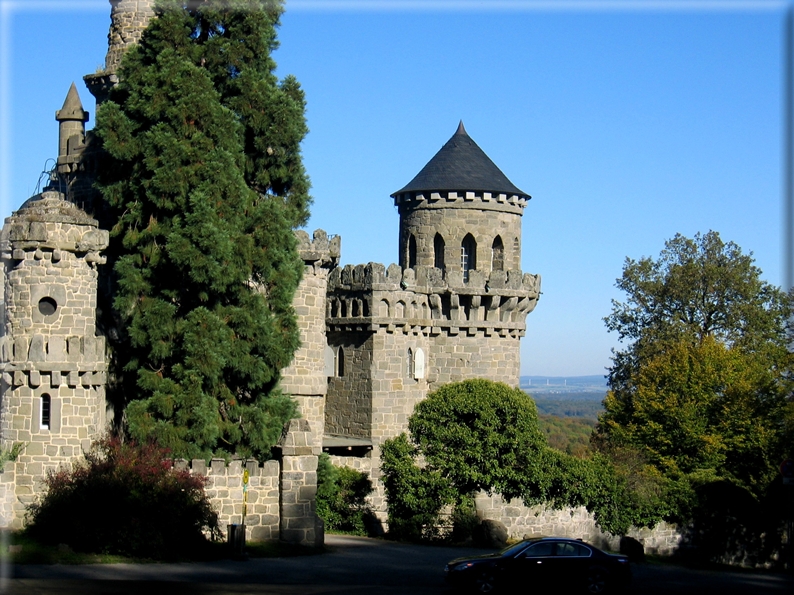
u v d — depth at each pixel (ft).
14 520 122.42
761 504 169.99
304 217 157.89
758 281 241.55
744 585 121.29
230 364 138.72
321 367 169.27
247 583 101.86
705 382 206.59
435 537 158.92
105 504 114.83
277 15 153.99
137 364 140.46
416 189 205.77
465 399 161.58
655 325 244.01
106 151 149.07
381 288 187.32
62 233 127.03
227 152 141.18
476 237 205.05
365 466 184.14
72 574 102.06
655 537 164.66
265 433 139.54
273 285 145.48
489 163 211.61
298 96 157.48
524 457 161.58
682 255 248.32
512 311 203.92
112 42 168.25
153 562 112.98
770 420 200.54
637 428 205.67
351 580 108.17
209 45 147.74
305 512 130.21
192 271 135.85
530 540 105.50
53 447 124.16
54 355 124.88
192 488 119.85
